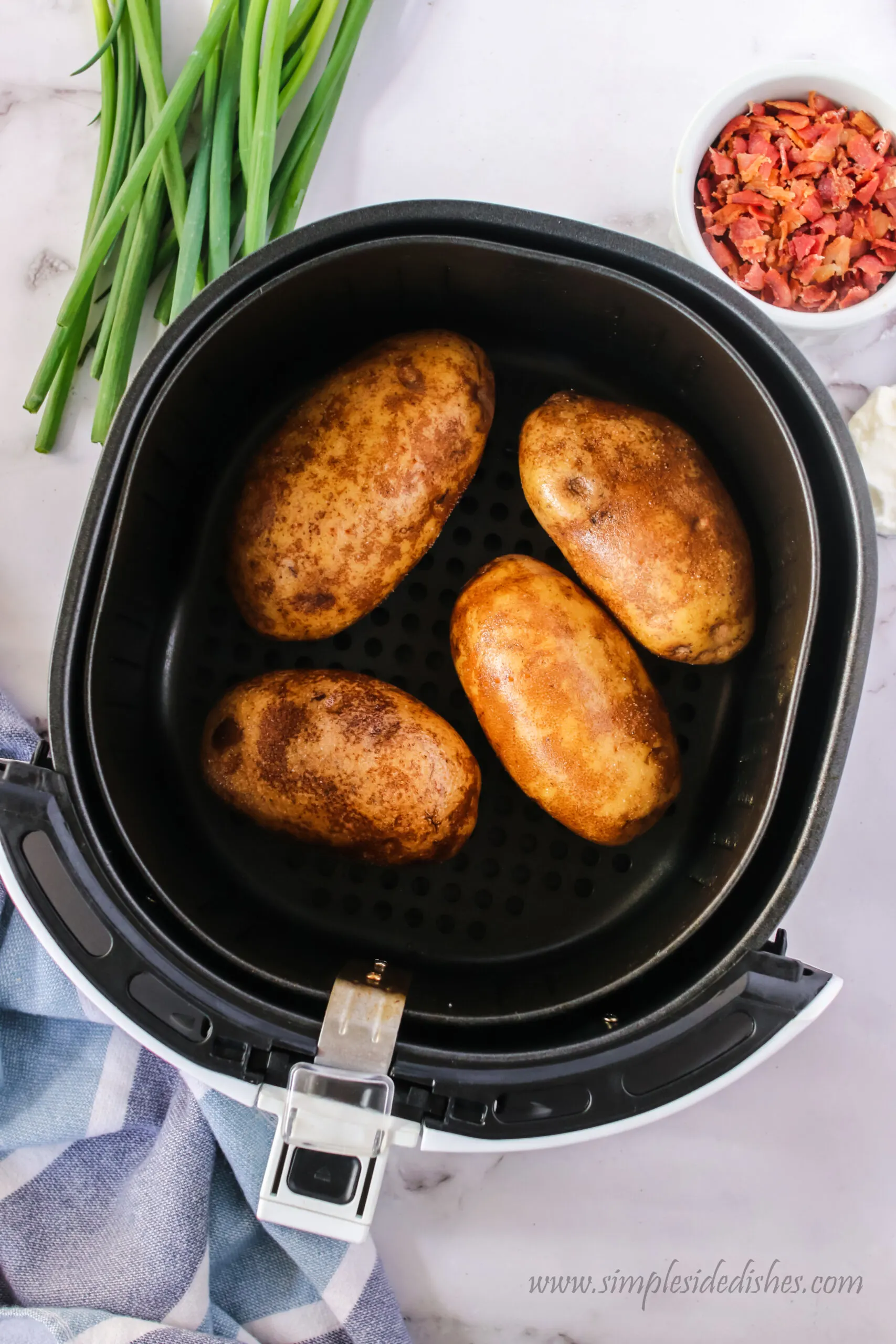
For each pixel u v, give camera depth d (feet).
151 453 1.43
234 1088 1.34
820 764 1.36
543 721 1.46
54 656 1.34
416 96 1.77
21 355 1.77
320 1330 1.70
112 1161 1.72
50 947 1.32
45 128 1.77
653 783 1.49
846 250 1.67
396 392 1.49
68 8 1.76
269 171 1.58
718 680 1.62
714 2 1.78
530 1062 1.32
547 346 1.63
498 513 1.65
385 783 1.47
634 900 1.60
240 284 1.40
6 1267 1.67
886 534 1.76
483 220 1.40
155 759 1.58
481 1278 1.72
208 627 1.62
